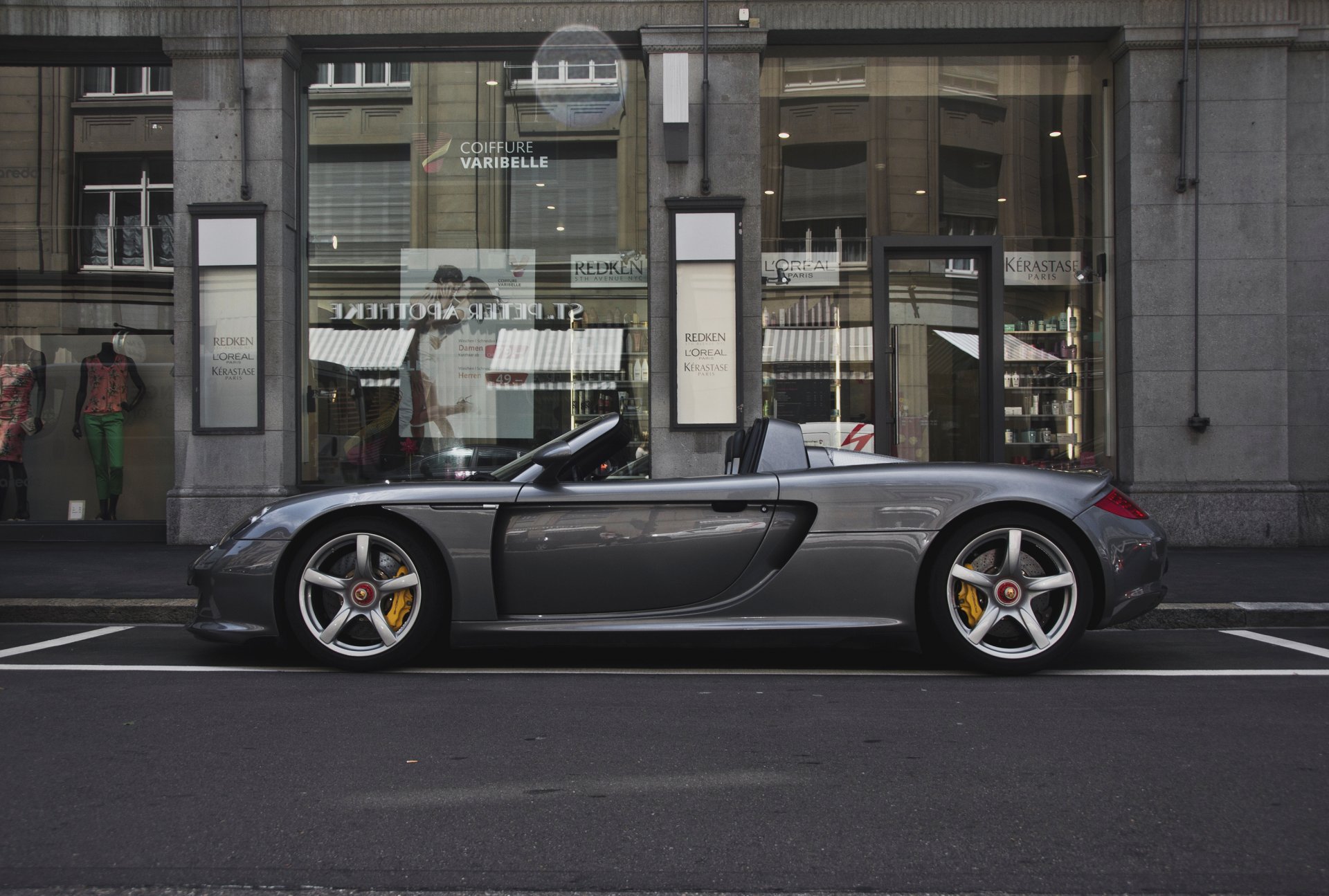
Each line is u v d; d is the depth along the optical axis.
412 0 9.08
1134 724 3.61
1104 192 9.41
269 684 4.25
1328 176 9.05
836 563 4.34
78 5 9.02
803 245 9.41
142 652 5.01
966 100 9.47
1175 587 6.57
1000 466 4.55
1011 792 2.89
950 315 9.48
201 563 4.56
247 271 8.95
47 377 9.66
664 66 9.00
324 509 4.44
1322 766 3.12
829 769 3.10
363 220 9.50
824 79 9.44
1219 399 8.85
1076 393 9.42
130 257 9.61
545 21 9.12
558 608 4.42
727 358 8.89
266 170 9.02
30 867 2.38
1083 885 2.30
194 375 8.93
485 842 2.54
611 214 9.48
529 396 9.47
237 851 2.48
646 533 4.40
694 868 2.39
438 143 9.51
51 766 3.12
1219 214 8.88
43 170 9.62
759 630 4.34
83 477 9.58
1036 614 4.48
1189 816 2.71
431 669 4.61
